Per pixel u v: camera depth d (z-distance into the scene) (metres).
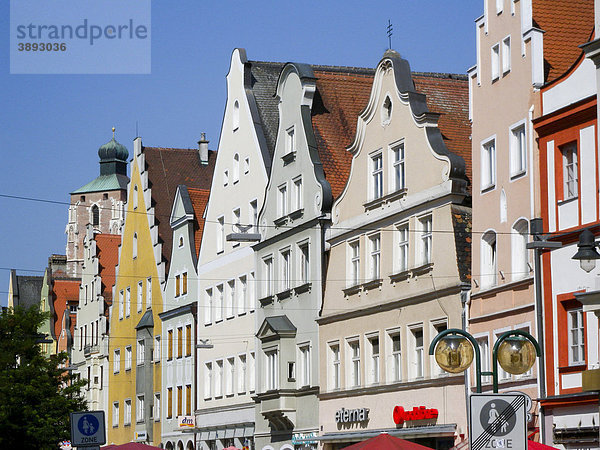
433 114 46.31
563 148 37.47
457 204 44.53
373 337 49.78
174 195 84.50
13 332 62.47
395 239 48.44
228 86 68.44
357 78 60.22
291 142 58.75
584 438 35.62
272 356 58.56
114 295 90.44
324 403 53.53
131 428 84.38
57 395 61.22
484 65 42.53
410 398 46.50
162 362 78.50
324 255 54.53
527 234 37.88
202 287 71.00
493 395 19.28
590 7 41.06
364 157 51.31
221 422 66.88
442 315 44.59
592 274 35.56
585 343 35.84
